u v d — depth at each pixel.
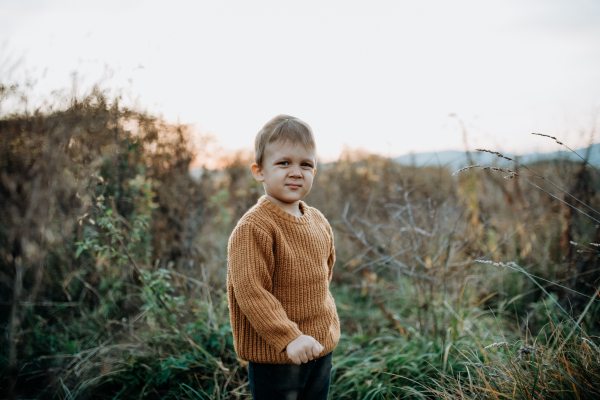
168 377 2.24
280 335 1.33
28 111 2.61
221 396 2.17
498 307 2.96
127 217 3.00
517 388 1.61
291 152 1.53
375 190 4.70
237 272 1.40
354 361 2.53
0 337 2.49
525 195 3.69
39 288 2.79
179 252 3.31
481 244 3.07
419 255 2.84
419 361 2.32
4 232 2.57
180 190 3.36
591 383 1.50
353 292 3.77
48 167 2.39
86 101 2.60
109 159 2.91
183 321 2.71
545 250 3.16
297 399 1.60
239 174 4.55
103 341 2.59
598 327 2.30
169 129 3.29
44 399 2.12
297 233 1.54
